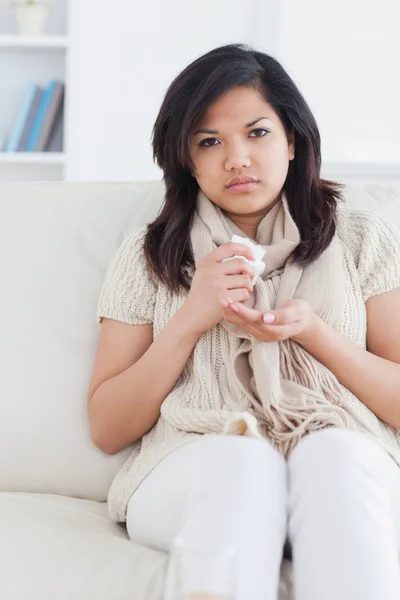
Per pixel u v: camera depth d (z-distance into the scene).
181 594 0.87
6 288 1.83
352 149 4.34
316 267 1.66
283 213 1.73
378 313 1.67
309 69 4.35
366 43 4.32
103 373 1.70
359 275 1.69
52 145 4.46
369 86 4.33
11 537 1.38
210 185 1.67
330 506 1.16
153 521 1.40
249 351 1.59
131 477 1.55
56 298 1.82
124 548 1.36
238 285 1.58
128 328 1.71
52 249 1.86
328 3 4.33
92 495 1.73
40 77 4.49
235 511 1.15
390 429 1.62
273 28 4.36
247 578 1.11
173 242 1.70
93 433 1.70
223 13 4.44
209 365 1.61
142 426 1.65
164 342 1.60
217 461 1.24
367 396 1.57
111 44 4.46
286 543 1.30
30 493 1.72
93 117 4.47
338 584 1.09
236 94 1.64
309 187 1.73
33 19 4.35
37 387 1.75
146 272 1.72
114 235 1.88
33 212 1.90
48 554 1.33
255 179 1.66
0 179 4.51
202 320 1.58
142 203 1.92
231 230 1.75
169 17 4.46
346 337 1.61
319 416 1.50
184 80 1.67
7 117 4.49
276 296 1.65
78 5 4.34
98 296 1.82
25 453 1.73
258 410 1.55
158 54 4.47
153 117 4.48
